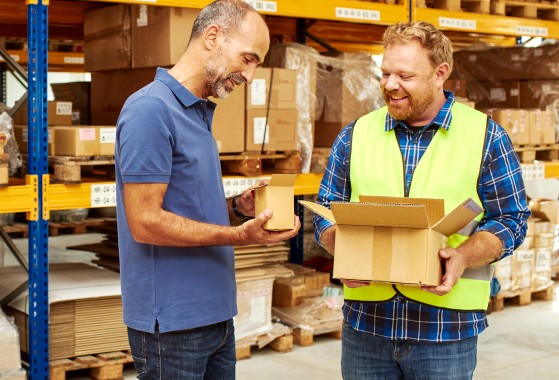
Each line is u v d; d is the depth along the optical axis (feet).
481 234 9.00
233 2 8.99
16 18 21.42
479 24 21.63
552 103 23.56
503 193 9.27
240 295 17.90
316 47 25.89
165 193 8.77
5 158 14.44
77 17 21.04
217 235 8.70
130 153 8.43
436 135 9.43
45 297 15.26
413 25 9.09
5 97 25.53
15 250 16.46
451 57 9.23
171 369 9.05
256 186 9.27
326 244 9.56
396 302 9.37
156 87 8.77
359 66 19.98
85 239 33.96
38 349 15.30
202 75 9.00
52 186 15.15
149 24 16.49
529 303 23.81
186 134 8.84
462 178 9.27
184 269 8.93
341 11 18.70
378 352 9.61
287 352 18.67
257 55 9.07
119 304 16.72
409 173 9.46
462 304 9.28
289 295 19.71
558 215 26.73
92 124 19.52
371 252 8.52
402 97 9.11
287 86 17.81
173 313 8.87
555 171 23.07
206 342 9.19
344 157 10.00
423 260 8.31
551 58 23.44
